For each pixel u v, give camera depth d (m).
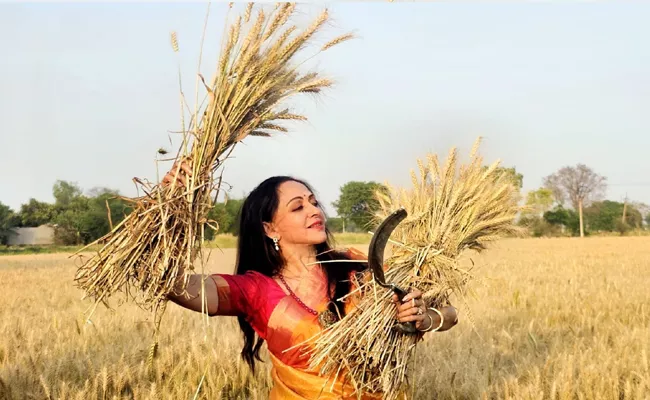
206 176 2.66
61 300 12.16
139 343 6.30
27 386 4.92
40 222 65.06
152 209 2.59
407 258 3.01
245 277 2.87
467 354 5.95
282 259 2.88
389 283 2.84
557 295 10.88
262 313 2.83
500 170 3.34
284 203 2.85
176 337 6.66
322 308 2.79
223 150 2.72
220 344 6.04
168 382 4.96
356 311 2.81
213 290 2.78
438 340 6.59
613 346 6.66
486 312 8.98
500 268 18.03
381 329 2.78
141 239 2.62
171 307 8.71
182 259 2.62
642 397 4.78
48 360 5.50
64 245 54.38
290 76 2.80
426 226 3.11
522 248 34.00
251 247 2.92
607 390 4.84
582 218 63.69
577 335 7.23
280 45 2.71
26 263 29.91
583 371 5.12
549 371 5.26
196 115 2.67
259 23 2.70
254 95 2.70
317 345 2.73
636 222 66.94
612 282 13.57
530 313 9.23
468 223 3.10
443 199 3.14
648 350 6.04
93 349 6.21
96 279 2.63
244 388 5.23
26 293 13.79
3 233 61.38
